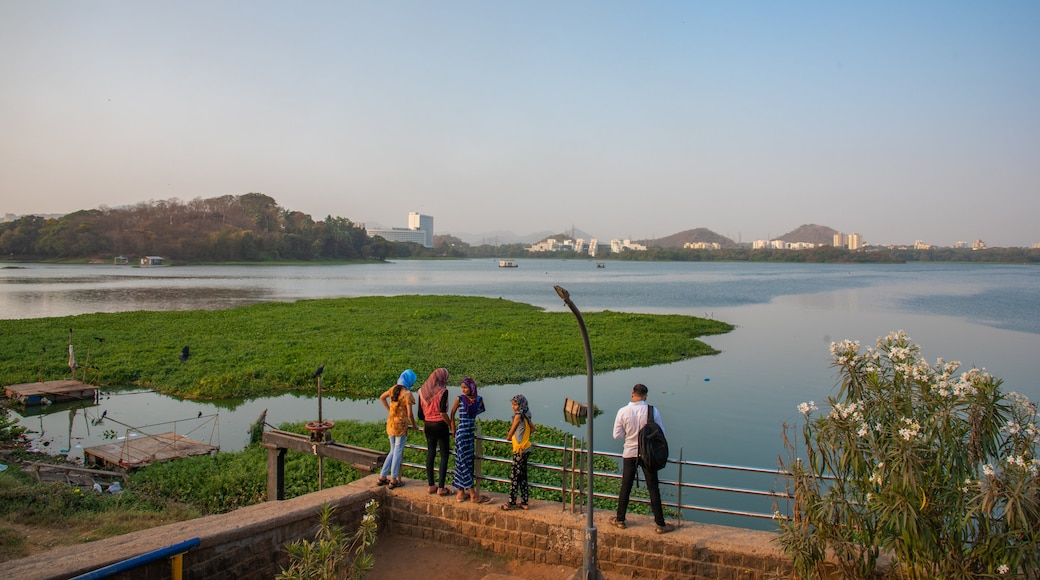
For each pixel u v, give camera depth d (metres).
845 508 6.98
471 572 8.59
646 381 28.50
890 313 59.88
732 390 26.80
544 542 8.73
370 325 44.09
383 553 9.16
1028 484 6.19
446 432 9.70
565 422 21.84
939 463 6.62
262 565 8.04
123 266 144.62
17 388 24.66
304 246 183.75
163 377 27.84
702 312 60.94
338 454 10.80
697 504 15.03
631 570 8.23
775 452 18.81
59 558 6.64
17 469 14.80
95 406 24.20
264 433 11.72
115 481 15.21
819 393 26.23
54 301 64.31
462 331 41.53
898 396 7.09
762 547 7.75
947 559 6.49
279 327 42.59
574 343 36.66
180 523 7.92
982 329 47.69
